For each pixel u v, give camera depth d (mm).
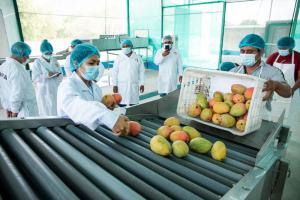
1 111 3918
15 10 5133
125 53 3367
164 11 6773
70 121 1127
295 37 4156
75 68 1232
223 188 653
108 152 838
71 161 741
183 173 738
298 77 2406
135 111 1312
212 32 5629
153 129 1162
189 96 1332
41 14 5828
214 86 1366
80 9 6645
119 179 666
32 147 820
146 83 5910
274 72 1548
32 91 2527
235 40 5082
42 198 556
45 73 2885
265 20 4480
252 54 1518
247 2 4664
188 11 6082
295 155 2531
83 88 1222
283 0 4152
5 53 4535
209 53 5863
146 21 7453
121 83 3455
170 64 3691
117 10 7578
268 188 906
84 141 939
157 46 7348
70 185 615
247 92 1097
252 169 761
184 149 854
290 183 2068
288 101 2506
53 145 852
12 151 757
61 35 6453
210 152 921
